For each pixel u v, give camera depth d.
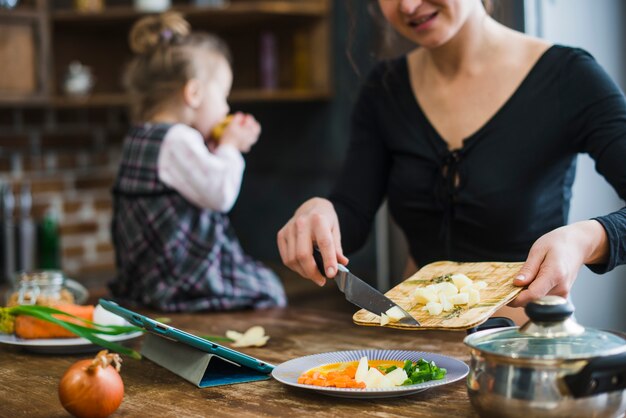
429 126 1.65
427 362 1.17
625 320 2.76
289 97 3.23
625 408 0.93
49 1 3.29
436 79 1.65
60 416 1.10
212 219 2.12
